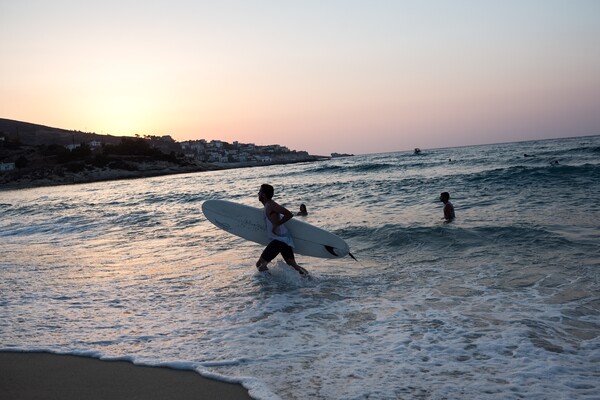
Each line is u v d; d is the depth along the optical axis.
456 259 7.62
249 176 58.06
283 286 6.46
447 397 3.14
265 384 3.42
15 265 9.12
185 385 3.49
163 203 23.52
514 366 3.60
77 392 3.42
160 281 7.11
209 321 5.08
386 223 11.19
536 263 6.86
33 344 4.48
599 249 7.21
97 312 5.56
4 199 46.09
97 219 17.59
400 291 5.97
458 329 4.47
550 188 15.02
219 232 11.98
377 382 3.41
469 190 16.84
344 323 4.83
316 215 14.09
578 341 4.05
